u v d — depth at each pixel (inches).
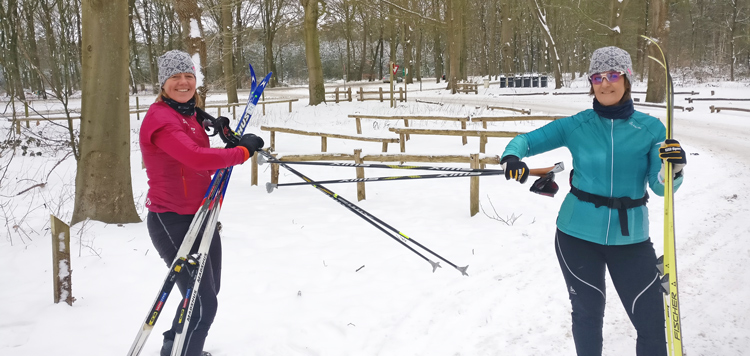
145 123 110.3
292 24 1536.7
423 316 155.9
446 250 210.8
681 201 271.3
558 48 1830.7
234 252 213.0
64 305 162.1
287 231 241.4
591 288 104.0
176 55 111.0
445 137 530.6
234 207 290.5
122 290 175.3
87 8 239.9
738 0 1743.4
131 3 1285.7
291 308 162.7
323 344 142.2
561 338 140.7
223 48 769.6
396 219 260.1
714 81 1537.9
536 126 584.4
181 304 114.0
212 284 117.5
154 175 113.7
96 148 247.1
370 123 709.3
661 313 99.2
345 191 328.2
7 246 218.5
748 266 183.3
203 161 106.1
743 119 654.5
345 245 220.4
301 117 825.5
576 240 105.1
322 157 315.0
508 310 157.6
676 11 1881.2
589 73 101.7
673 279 93.1
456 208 277.6
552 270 185.8
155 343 141.3
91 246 215.8
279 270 193.3
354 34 2192.4
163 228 114.7
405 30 1706.4
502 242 217.8
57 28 395.2
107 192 249.6
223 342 142.3
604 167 101.4
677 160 90.5
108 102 245.0
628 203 101.0
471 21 1834.4
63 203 303.6
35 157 499.8
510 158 101.2
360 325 151.8
